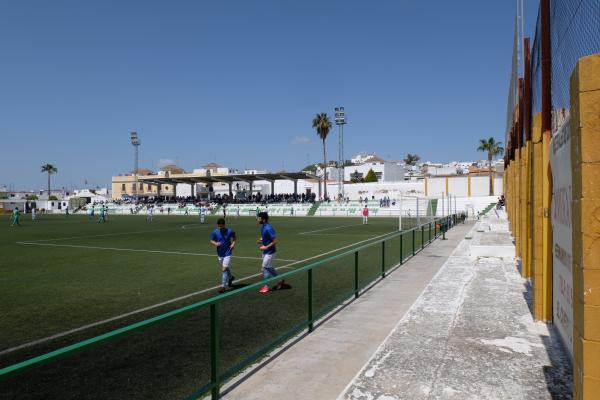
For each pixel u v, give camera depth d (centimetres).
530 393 428
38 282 1175
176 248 2062
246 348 558
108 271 1364
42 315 820
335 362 530
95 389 368
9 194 14425
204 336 451
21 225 4250
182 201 8394
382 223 4241
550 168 652
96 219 5681
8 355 602
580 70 291
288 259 1620
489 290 910
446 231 2628
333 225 3919
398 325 668
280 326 645
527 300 816
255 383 470
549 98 646
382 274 1102
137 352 386
